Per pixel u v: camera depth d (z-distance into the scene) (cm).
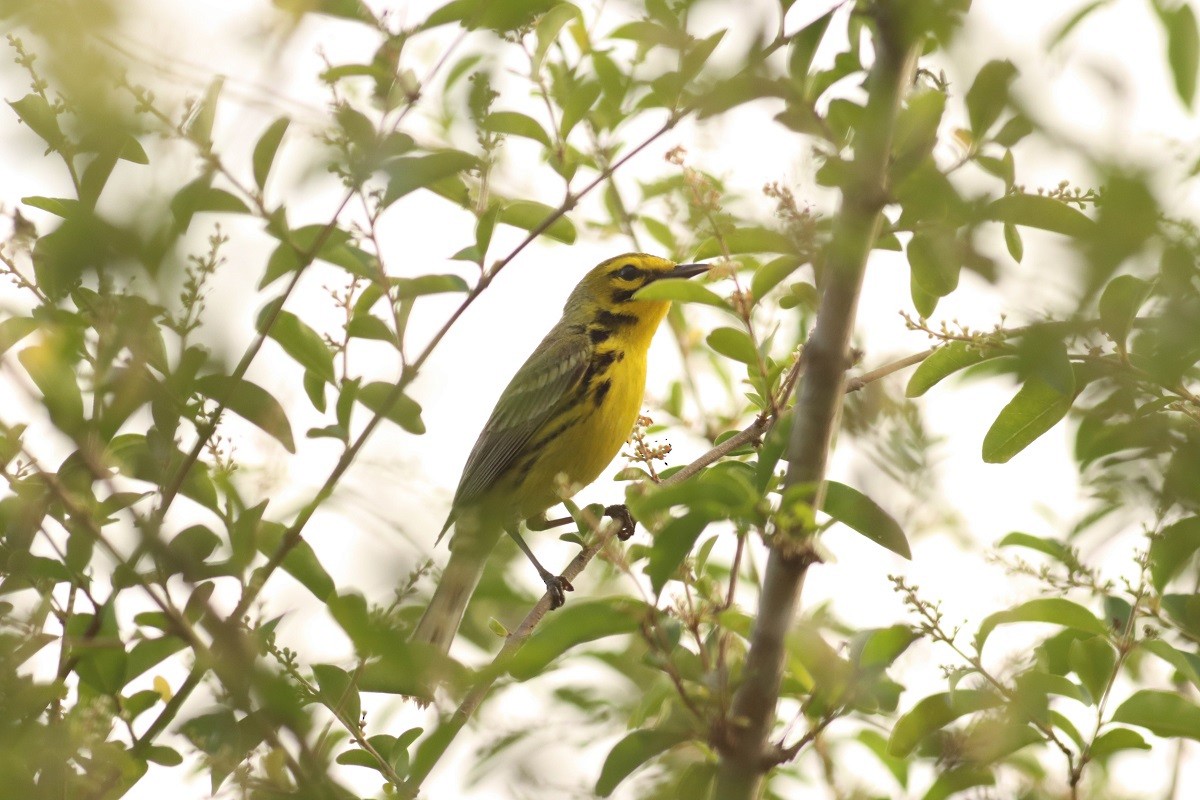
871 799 1033
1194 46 777
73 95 558
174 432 915
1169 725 879
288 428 958
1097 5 681
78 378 898
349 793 733
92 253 623
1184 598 933
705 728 768
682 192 1123
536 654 762
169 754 907
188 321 793
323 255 1028
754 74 749
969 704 883
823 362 767
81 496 941
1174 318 532
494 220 1088
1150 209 468
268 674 688
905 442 911
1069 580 919
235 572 881
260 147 902
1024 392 951
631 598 771
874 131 704
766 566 762
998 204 699
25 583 971
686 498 755
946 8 574
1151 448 761
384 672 914
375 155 805
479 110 1037
